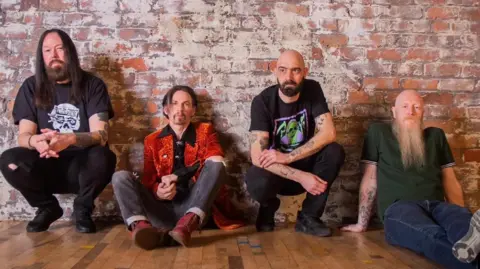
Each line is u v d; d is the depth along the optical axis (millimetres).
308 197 2723
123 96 3119
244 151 3139
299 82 2688
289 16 3162
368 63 3182
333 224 3100
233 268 1960
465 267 1842
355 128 3172
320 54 3168
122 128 3119
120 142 3121
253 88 3148
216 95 3137
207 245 2395
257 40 3150
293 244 2428
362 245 2416
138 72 3121
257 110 2785
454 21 3188
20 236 2572
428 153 2707
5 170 2607
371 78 3184
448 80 3203
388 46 3189
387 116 3180
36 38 3086
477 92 3201
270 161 2629
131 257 2125
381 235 2697
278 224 3049
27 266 1944
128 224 2344
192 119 3121
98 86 2867
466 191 3191
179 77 3131
